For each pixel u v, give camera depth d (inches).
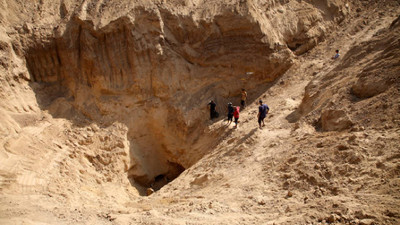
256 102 621.0
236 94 650.8
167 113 619.8
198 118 611.5
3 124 500.7
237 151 458.9
